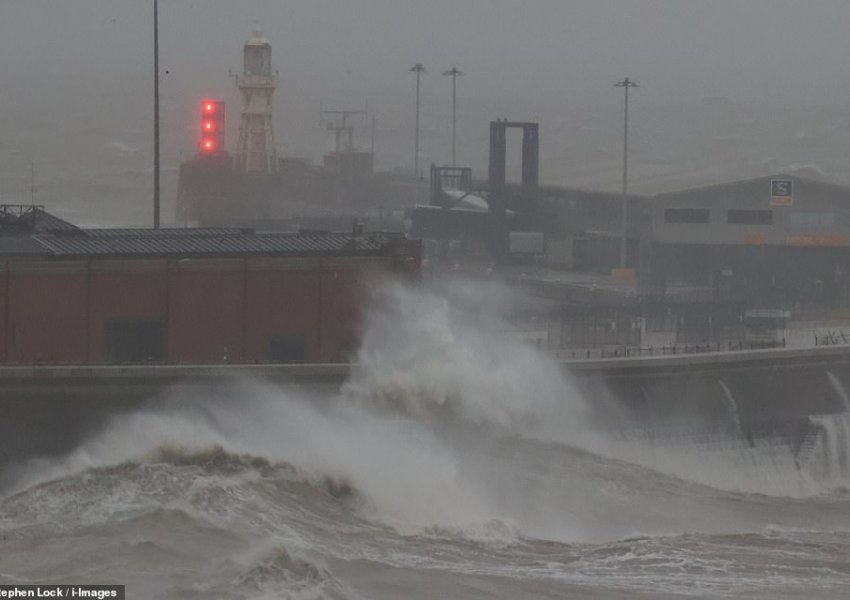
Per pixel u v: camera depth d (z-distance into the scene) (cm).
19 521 16450
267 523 16638
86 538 15188
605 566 16312
